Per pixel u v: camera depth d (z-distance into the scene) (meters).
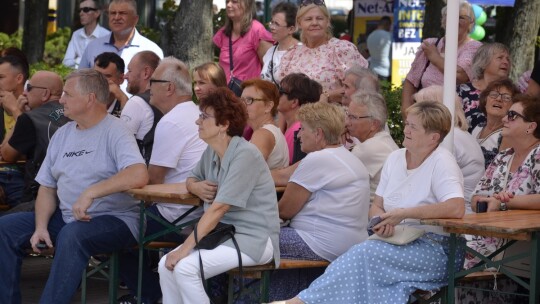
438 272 10.45
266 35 17.58
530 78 14.04
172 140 12.62
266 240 10.73
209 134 10.70
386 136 12.38
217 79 13.86
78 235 11.48
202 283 10.49
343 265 10.26
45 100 14.81
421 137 10.59
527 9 23.02
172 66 13.30
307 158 11.38
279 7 16.47
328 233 11.24
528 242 10.88
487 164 12.88
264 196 10.84
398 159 11.02
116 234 11.76
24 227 12.43
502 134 11.35
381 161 12.15
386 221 10.17
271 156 12.44
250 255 10.58
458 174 10.38
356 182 11.34
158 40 27.75
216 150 10.82
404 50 23.80
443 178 10.32
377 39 29.09
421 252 10.36
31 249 12.55
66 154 12.21
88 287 15.12
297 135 12.91
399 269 10.32
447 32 11.55
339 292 10.23
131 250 12.23
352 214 11.33
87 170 12.05
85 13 22.92
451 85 11.56
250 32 17.56
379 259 10.25
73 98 11.97
